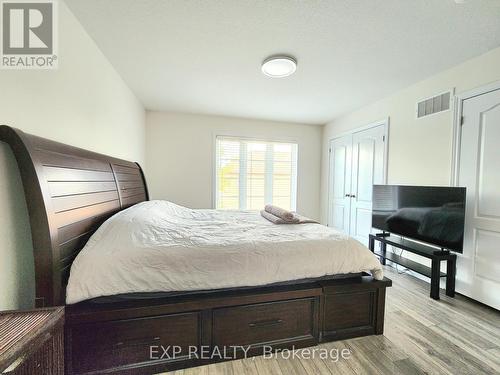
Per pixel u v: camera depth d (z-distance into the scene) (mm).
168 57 2154
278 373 1331
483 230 2066
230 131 4117
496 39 1837
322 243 1611
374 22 1648
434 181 2494
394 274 2766
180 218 2305
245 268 1413
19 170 1068
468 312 1958
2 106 1072
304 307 1527
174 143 3877
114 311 1218
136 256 1282
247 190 4320
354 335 1618
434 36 1807
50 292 1066
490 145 2023
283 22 1661
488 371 1349
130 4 1494
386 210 2832
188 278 1324
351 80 2619
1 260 1036
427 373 1333
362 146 3566
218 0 1459
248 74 2488
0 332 741
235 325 1415
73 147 1456
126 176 2246
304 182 4574
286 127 4418
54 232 1089
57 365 869
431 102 2523
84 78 1758
